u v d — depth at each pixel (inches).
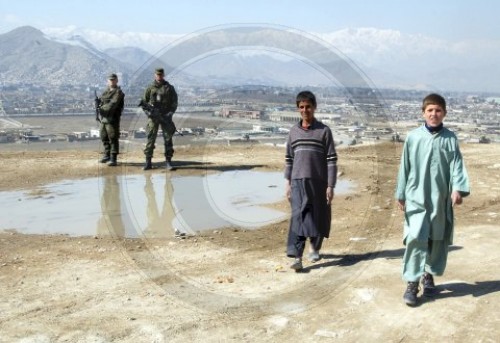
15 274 217.8
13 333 165.9
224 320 175.6
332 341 161.8
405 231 184.2
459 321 171.9
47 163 510.3
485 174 459.2
